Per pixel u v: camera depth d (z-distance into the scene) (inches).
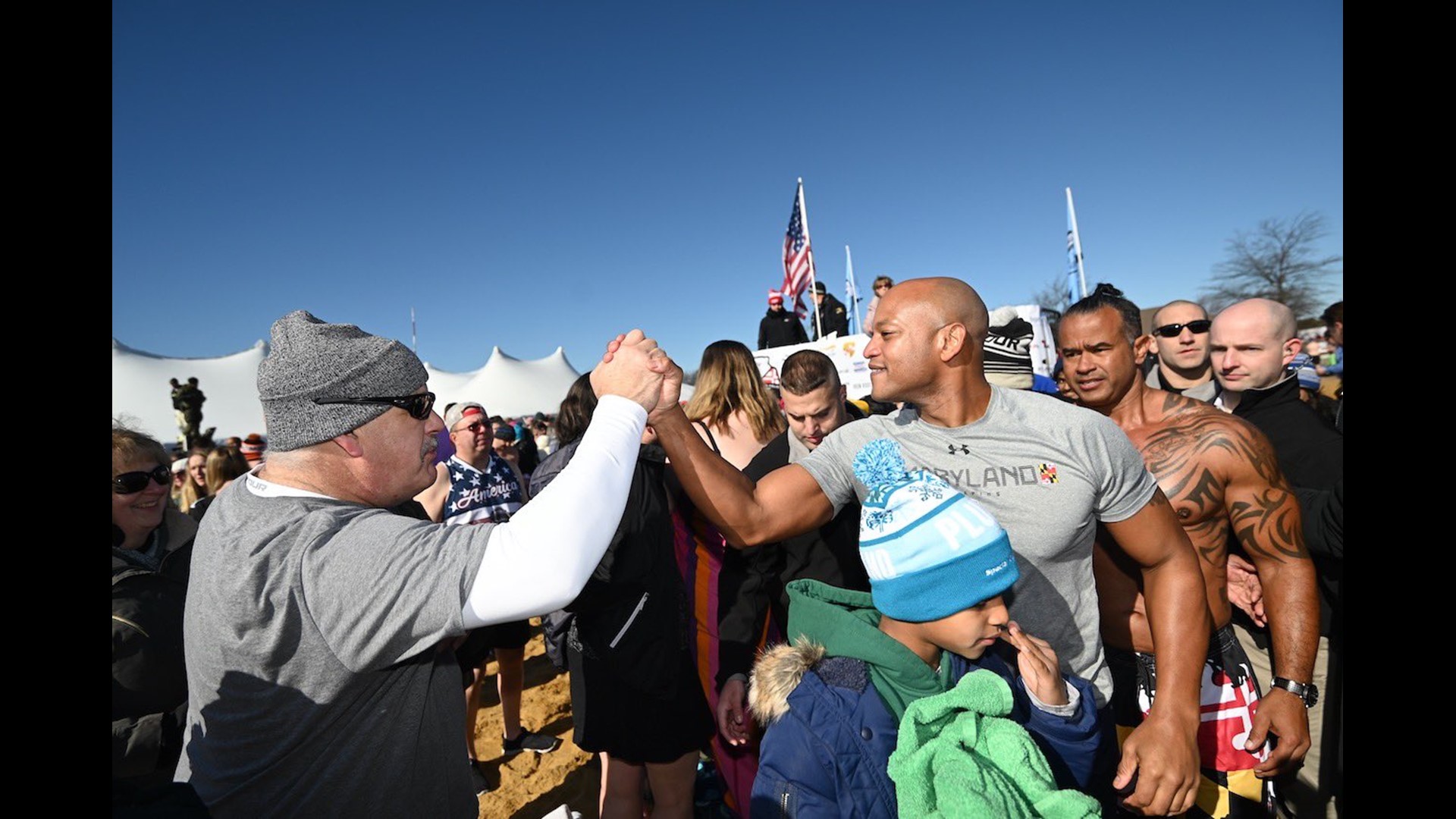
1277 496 76.6
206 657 46.7
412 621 43.9
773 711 55.1
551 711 191.2
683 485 63.6
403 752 50.5
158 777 62.0
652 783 97.4
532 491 105.0
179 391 586.2
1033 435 63.0
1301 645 73.7
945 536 50.9
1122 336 86.1
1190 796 58.7
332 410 49.5
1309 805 90.4
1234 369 106.5
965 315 62.7
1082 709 57.0
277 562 45.3
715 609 93.7
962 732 49.3
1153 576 66.2
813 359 102.0
